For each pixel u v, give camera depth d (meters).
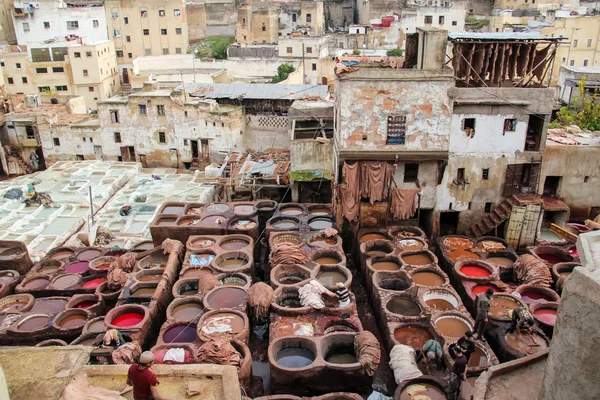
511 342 21.77
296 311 23.25
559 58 61.81
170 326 22.84
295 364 21.11
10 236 32.47
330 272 26.83
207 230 30.77
